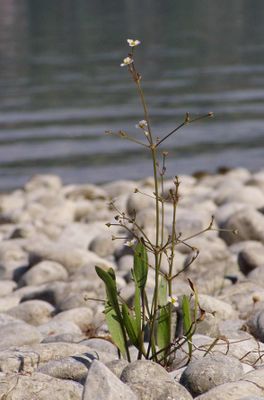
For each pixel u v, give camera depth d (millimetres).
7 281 8188
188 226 8922
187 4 72125
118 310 4949
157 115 23062
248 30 47750
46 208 12195
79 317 6266
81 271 7652
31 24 59938
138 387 4266
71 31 51625
